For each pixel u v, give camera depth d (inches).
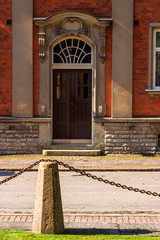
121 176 446.0
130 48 565.3
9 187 389.7
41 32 563.8
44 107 568.7
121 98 569.0
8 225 261.9
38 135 570.9
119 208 315.9
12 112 570.3
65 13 562.3
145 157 554.6
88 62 579.5
